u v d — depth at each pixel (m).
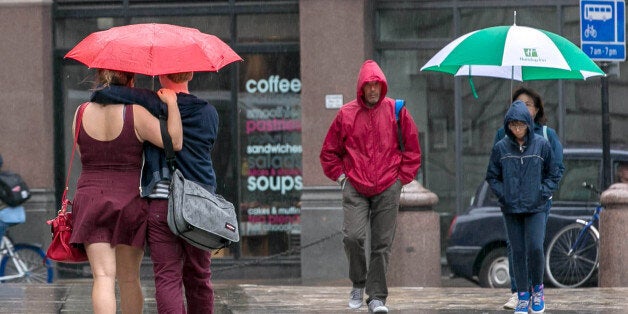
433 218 32.03
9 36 42.94
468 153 43.97
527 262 23.83
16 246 37.66
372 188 22.64
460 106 43.94
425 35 43.97
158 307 16.84
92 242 16.84
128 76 17.44
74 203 17.06
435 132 44.12
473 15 43.69
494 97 43.81
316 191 42.22
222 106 43.88
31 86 42.84
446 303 26.89
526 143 23.25
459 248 36.34
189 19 43.97
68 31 44.06
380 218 22.98
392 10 44.12
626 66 43.28
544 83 43.59
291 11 43.44
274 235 43.75
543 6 43.34
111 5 44.12
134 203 16.83
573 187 36.06
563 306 25.67
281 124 43.69
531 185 23.19
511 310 25.14
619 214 31.06
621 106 43.34
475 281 37.09
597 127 43.25
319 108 42.28
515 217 23.78
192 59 16.86
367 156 22.80
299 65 43.56
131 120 16.77
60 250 17.47
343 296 28.61
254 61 43.75
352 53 42.19
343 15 42.19
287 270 43.34
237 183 43.81
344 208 23.22
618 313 24.11
